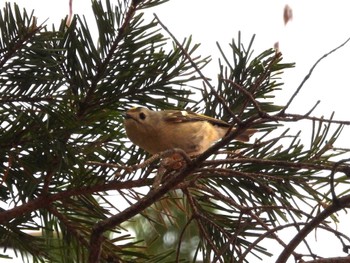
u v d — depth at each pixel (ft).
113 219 20.85
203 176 26.12
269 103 28.07
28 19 23.11
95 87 25.07
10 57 23.16
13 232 24.91
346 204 19.30
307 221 20.86
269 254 25.53
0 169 23.95
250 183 26.68
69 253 26.08
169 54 25.58
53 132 23.82
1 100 23.34
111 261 25.16
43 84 23.76
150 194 21.38
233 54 28.37
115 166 21.24
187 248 35.63
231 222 26.43
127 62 25.23
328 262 19.35
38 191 25.26
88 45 25.14
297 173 26.43
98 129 24.99
